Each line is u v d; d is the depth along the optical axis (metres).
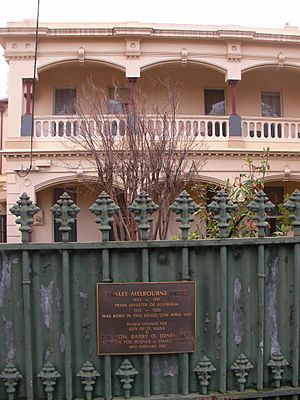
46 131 14.45
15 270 3.50
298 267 3.66
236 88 17.05
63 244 3.46
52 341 3.50
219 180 14.26
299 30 15.57
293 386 3.61
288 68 16.05
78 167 14.08
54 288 3.52
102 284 3.49
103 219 3.52
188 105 16.98
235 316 3.64
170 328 3.53
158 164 9.62
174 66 15.92
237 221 5.26
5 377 3.40
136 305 3.51
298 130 15.37
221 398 3.49
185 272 3.54
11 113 14.55
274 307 3.69
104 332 3.49
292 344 3.67
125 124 11.39
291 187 17.03
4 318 3.49
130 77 14.93
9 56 14.66
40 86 16.52
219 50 15.31
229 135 14.71
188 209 3.60
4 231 19.12
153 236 8.16
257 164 14.68
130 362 3.53
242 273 3.66
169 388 3.56
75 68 16.38
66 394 3.41
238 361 3.57
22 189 14.19
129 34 14.66
